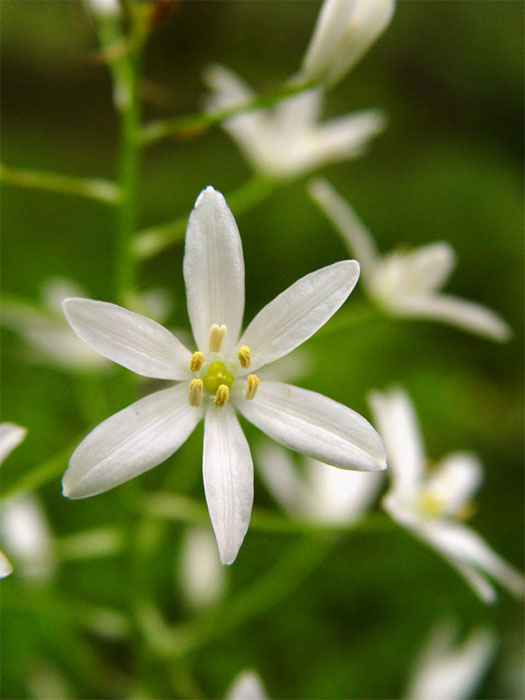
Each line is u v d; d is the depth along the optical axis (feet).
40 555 0.41
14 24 0.98
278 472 0.48
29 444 0.66
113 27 0.39
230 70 0.99
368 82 0.99
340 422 0.29
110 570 0.61
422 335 0.77
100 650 0.58
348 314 0.46
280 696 0.60
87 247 0.83
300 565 0.45
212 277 0.30
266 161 0.47
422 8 0.98
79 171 0.94
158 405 0.29
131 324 0.29
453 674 0.48
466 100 0.98
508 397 0.76
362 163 0.92
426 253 0.46
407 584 0.64
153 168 0.90
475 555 0.40
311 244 0.82
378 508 0.64
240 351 0.30
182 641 0.44
